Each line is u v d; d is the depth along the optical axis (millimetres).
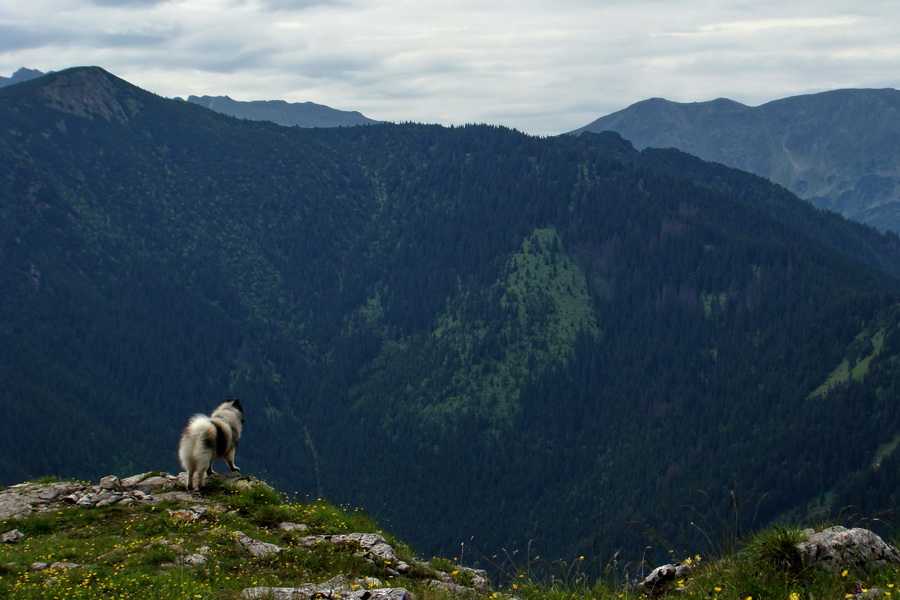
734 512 11461
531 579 12492
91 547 13836
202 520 15438
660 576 11352
